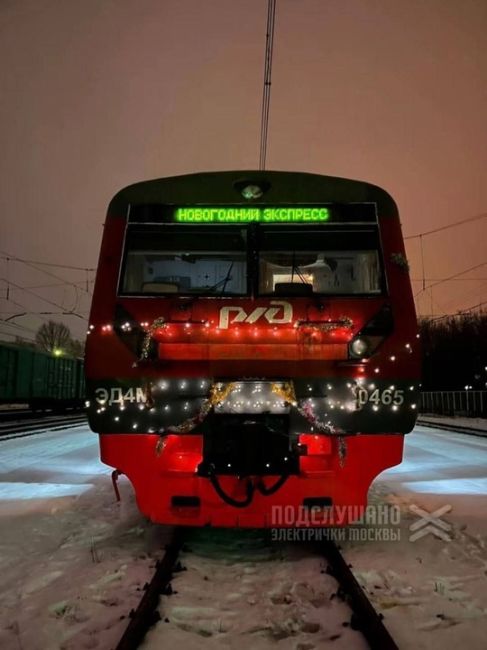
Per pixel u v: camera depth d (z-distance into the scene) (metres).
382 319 5.27
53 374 32.78
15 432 18.47
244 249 5.57
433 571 4.75
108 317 5.30
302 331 5.14
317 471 5.00
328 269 5.55
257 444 4.88
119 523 6.31
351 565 4.87
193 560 4.96
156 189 5.75
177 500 4.95
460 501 7.62
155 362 5.10
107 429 5.11
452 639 3.54
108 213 5.72
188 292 5.48
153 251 5.59
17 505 7.37
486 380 45.78
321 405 5.06
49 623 3.75
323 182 5.74
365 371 5.13
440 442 17.38
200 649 3.39
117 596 4.13
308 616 3.83
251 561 4.98
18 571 4.78
